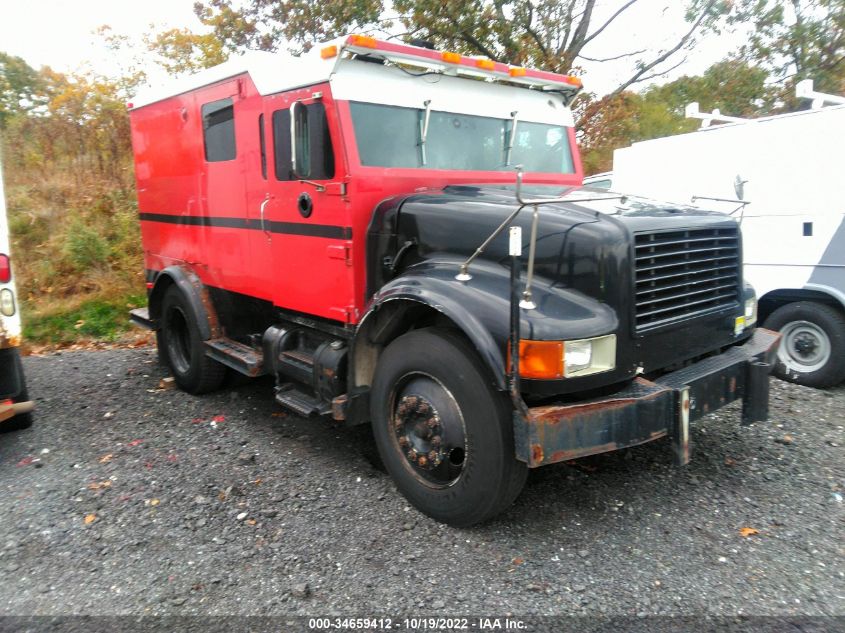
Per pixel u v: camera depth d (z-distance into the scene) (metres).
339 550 3.35
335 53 3.95
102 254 10.07
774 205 6.00
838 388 5.88
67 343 8.32
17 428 5.12
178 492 4.02
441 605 2.91
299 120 4.13
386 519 3.66
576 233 3.29
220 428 5.11
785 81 17.73
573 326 3.06
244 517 3.70
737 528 3.51
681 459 3.33
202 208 5.67
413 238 3.93
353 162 4.01
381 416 3.79
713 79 18.17
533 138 5.10
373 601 2.95
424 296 3.39
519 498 3.86
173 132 5.98
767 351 4.06
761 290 6.12
